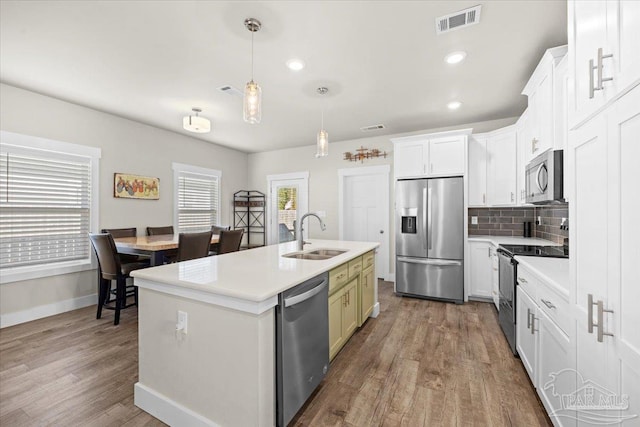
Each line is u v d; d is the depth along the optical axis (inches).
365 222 204.8
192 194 200.4
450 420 64.1
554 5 72.4
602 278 39.9
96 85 117.9
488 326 116.6
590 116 42.6
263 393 53.7
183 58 97.2
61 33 83.5
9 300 117.3
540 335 67.7
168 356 63.8
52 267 129.5
